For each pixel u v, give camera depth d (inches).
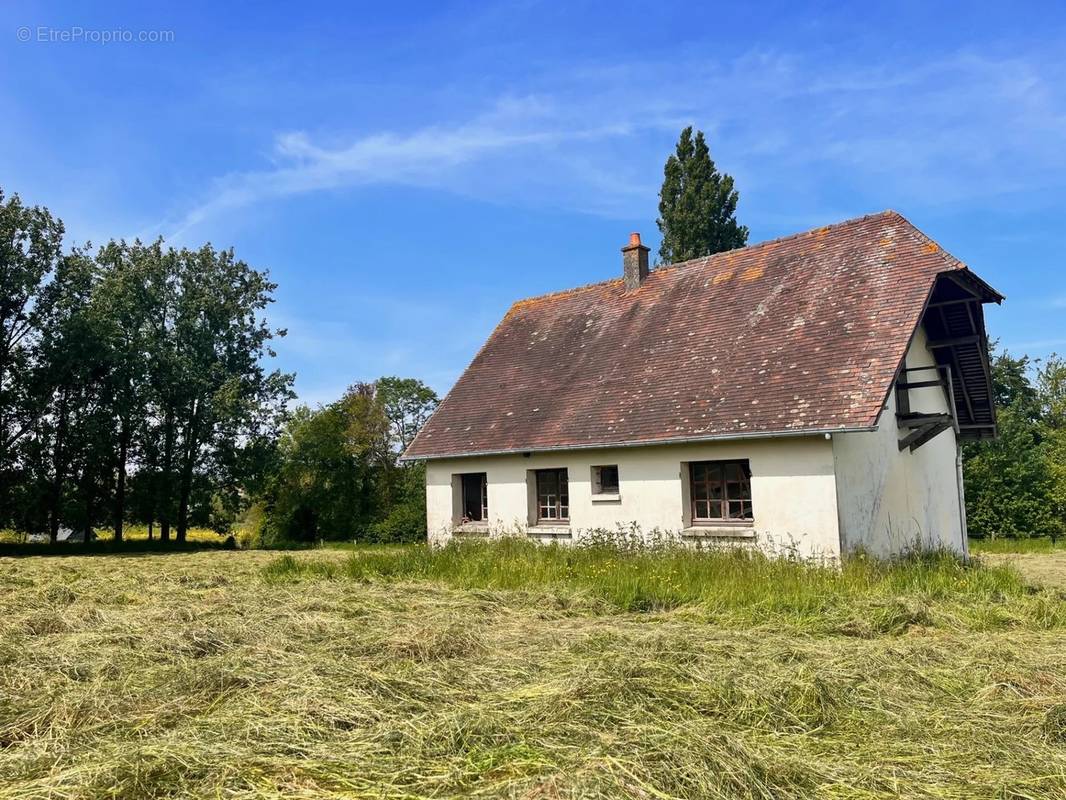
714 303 761.0
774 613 402.0
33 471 1385.3
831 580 485.7
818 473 563.2
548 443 723.4
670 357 729.6
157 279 1601.9
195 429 1594.5
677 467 647.8
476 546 695.7
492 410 832.3
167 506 1551.4
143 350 1524.4
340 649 313.7
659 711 224.1
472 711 221.8
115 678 278.2
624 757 185.0
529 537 749.9
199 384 1573.6
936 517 690.2
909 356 660.7
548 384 815.7
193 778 183.2
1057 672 270.5
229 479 1649.9
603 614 430.0
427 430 865.5
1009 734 211.3
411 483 1753.2
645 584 486.9
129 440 1560.0
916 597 425.7
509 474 775.1
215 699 248.2
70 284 1429.6
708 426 616.4
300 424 1937.7
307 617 389.1
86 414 1457.9
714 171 1594.5
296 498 1850.4
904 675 268.2
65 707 233.5
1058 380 1800.0
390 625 371.9
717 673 263.4
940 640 329.7
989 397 713.6
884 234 684.7
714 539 616.7
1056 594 460.4
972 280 619.8
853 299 642.8
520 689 251.4
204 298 1621.6
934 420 626.5
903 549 623.2
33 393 1382.9
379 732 209.2
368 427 1964.8
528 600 466.9
